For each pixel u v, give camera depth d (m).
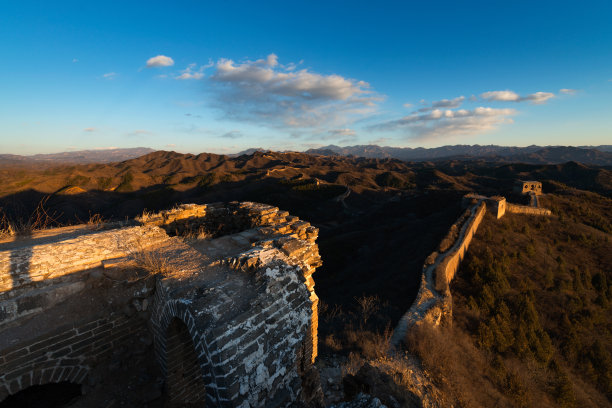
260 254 4.50
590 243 32.72
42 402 4.10
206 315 3.13
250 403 2.94
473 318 16.94
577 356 17.34
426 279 18.58
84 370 3.92
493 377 11.12
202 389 4.71
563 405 11.98
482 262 24.61
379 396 5.09
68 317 3.85
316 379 4.29
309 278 6.12
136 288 4.31
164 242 5.83
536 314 18.67
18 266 3.86
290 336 3.68
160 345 4.17
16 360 3.39
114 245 5.00
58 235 5.80
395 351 10.21
